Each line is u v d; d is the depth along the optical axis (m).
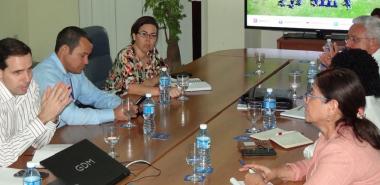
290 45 6.04
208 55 5.04
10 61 2.53
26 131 2.57
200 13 6.52
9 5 7.14
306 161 2.35
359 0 5.85
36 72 3.19
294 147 2.68
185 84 3.69
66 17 7.39
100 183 2.20
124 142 2.75
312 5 6.02
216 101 3.47
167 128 2.96
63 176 2.19
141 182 2.26
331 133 2.07
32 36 7.55
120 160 2.50
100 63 4.23
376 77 2.41
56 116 2.71
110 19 7.25
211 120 3.10
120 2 7.17
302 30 6.12
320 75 2.07
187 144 2.72
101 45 4.23
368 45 3.59
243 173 2.35
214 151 2.61
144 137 2.82
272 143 2.73
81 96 3.56
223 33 6.33
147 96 3.18
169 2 6.12
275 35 6.85
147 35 4.05
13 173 2.34
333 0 5.93
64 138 2.82
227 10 6.25
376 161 1.97
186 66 4.54
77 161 2.25
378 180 1.97
